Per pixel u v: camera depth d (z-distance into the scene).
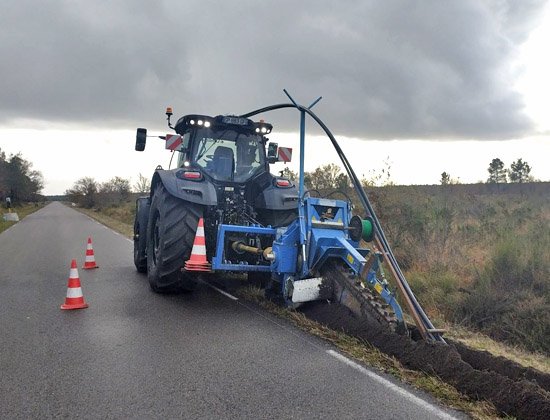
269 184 7.23
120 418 3.16
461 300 6.08
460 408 3.32
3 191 69.06
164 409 3.29
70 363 4.18
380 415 3.20
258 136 7.57
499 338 5.46
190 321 5.55
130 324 5.43
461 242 8.36
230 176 7.29
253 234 6.78
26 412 3.24
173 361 4.22
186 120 7.25
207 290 7.35
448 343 4.56
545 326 5.30
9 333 5.08
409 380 3.78
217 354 4.40
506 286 6.34
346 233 5.57
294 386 3.68
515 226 9.30
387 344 4.42
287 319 5.58
